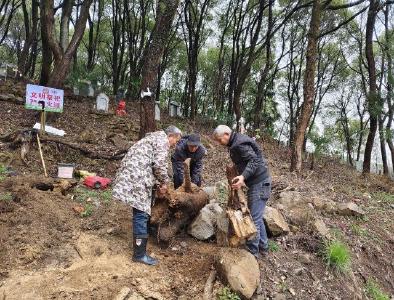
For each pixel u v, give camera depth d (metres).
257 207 4.95
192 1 20.47
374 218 7.86
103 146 9.28
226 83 27.36
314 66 11.05
